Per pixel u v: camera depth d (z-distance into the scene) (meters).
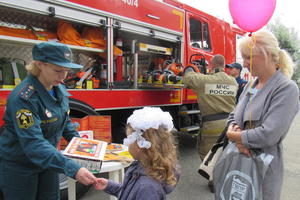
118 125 3.46
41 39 2.65
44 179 1.79
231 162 1.60
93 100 2.82
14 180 1.58
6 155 1.56
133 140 1.17
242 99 1.75
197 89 3.31
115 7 2.97
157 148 1.15
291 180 3.75
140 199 1.10
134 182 1.17
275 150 1.53
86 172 1.41
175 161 1.21
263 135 1.46
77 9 2.63
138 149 1.20
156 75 3.45
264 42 1.55
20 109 1.44
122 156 2.00
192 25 4.73
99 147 1.82
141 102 3.38
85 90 2.74
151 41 3.87
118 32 3.29
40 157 1.42
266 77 1.60
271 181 1.50
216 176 1.68
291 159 4.81
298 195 3.27
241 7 1.72
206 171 2.07
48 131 1.63
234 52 6.16
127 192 1.16
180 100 4.09
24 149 1.45
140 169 1.19
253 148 1.54
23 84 1.51
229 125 1.78
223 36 5.68
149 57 4.12
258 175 1.49
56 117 1.63
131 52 3.47
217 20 5.45
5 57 2.77
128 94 3.20
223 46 5.70
